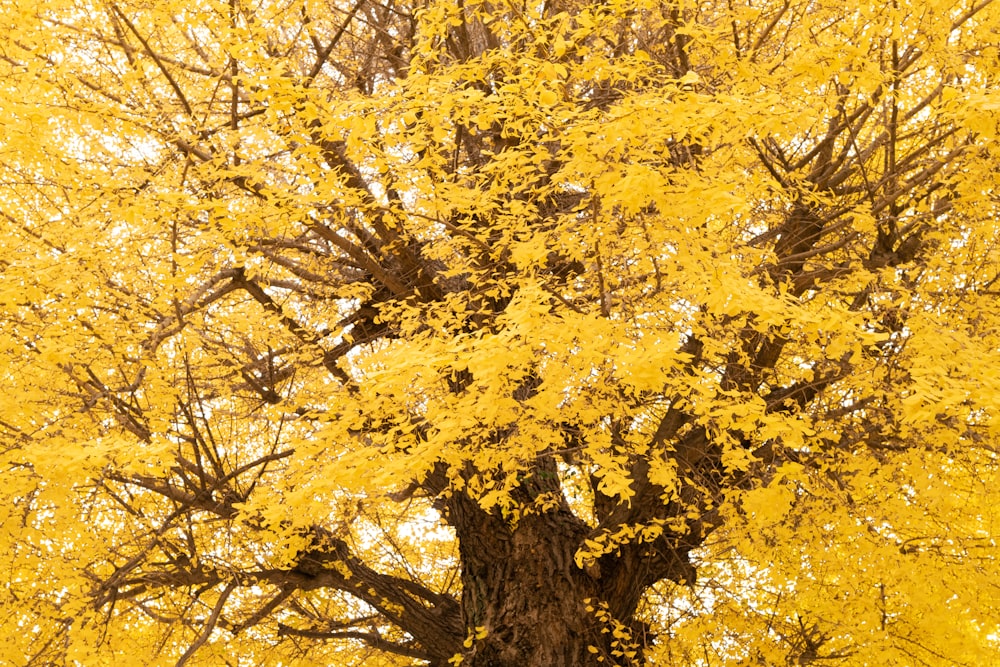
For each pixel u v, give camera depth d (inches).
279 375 196.1
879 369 152.3
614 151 112.3
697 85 139.9
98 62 163.5
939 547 187.8
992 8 149.7
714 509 198.4
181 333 163.6
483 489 166.2
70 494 157.0
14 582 164.7
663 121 108.3
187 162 146.3
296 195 145.1
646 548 209.6
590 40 159.8
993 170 152.8
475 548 214.1
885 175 170.9
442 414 127.6
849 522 175.8
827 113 157.8
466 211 150.9
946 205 167.2
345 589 222.5
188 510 182.5
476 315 172.6
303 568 215.0
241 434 218.8
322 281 197.5
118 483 179.8
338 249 219.5
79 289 144.5
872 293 171.9
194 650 176.6
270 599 241.1
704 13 171.3
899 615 218.8
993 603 196.1
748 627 225.9
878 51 159.8
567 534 212.2
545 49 129.8
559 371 127.3
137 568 184.5
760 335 170.9
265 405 205.5
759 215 169.9
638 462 207.0
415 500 270.5
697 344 179.5
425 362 112.7
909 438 171.0
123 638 175.2
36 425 154.2
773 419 118.8
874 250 196.2
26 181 162.1
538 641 197.0
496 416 137.3
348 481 127.3
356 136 122.1
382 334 217.6
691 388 126.9
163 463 129.0
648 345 110.4
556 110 125.8
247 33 130.0
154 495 197.2
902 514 179.0
